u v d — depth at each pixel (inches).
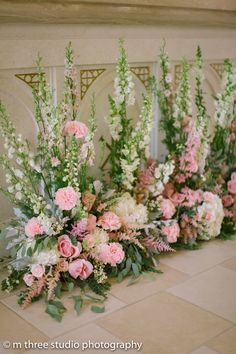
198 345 95.3
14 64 119.8
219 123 147.9
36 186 126.0
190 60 160.6
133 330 100.2
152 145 156.1
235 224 153.6
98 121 140.8
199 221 137.0
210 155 152.2
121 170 133.1
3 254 125.8
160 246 125.3
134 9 136.3
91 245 115.6
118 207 123.8
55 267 113.0
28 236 112.7
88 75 135.9
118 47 140.3
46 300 108.2
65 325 101.8
